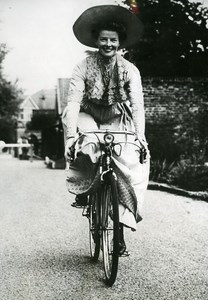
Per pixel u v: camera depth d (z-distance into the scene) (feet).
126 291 13.01
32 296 12.72
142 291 13.00
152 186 39.14
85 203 15.62
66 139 14.46
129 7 79.71
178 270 14.97
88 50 14.85
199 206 28.81
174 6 80.02
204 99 65.31
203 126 64.23
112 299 12.38
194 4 80.38
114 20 14.11
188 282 13.75
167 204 29.71
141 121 14.30
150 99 65.87
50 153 101.35
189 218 24.49
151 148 49.93
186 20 80.64
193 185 35.50
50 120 153.58
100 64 14.48
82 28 14.55
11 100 131.03
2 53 96.84
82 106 15.33
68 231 21.40
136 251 17.48
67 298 12.52
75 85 14.60
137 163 13.97
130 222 13.33
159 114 65.72
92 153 13.92
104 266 13.96
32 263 15.98
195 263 15.74
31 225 22.97
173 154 49.32
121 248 13.91
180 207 28.40
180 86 65.57
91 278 14.24
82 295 12.73
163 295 12.66
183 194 34.37
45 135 108.78
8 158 117.29
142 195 13.83
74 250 17.84
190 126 64.69
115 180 13.38
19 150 109.40
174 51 80.53
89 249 17.98
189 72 81.15
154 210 27.25
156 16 80.48
